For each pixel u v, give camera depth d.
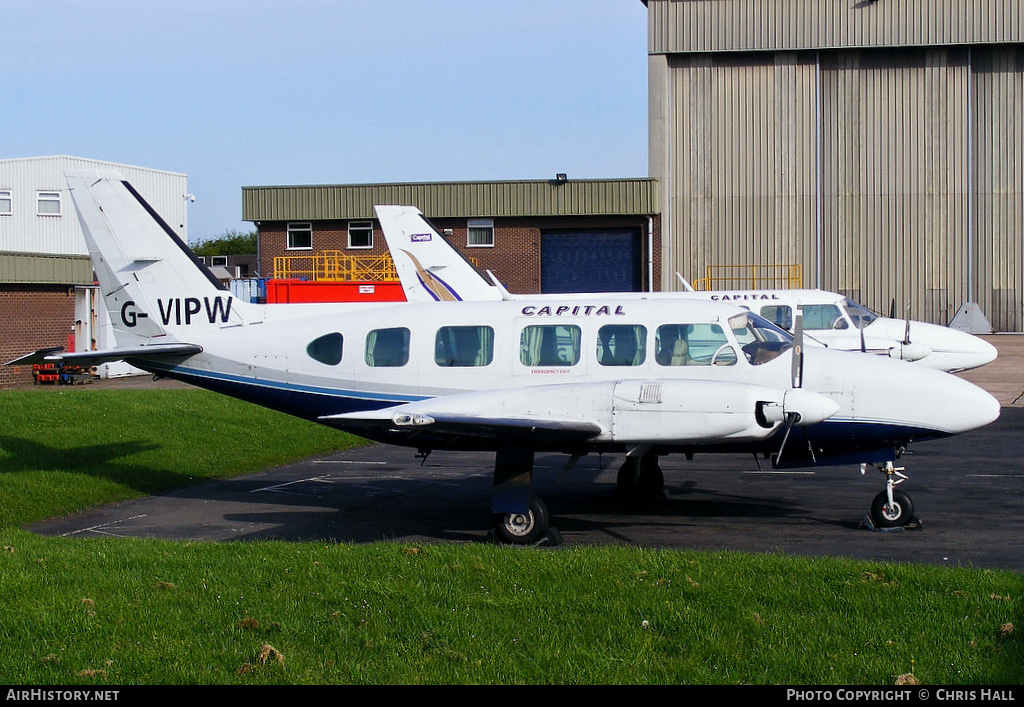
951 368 26.98
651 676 8.20
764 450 15.02
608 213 52.06
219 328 17.97
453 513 16.50
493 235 53.78
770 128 50.84
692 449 14.99
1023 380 35.97
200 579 10.89
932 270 50.19
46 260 38.50
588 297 25.41
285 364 17.05
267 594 10.34
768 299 27.34
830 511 16.03
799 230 50.97
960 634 8.84
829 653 8.53
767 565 11.01
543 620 9.48
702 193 51.59
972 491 17.48
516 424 13.20
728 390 13.15
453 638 9.06
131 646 8.98
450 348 16.03
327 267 53.19
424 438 15.89
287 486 19.33
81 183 18.30
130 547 12.50
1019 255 49.53
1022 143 49.16
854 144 50.38
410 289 34.03
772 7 50.09
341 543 13.24
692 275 51.84
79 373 39.78
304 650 8.88
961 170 49.75
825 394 14.62
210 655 8.77
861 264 50.72
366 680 8.22
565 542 14.08
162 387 37.53
